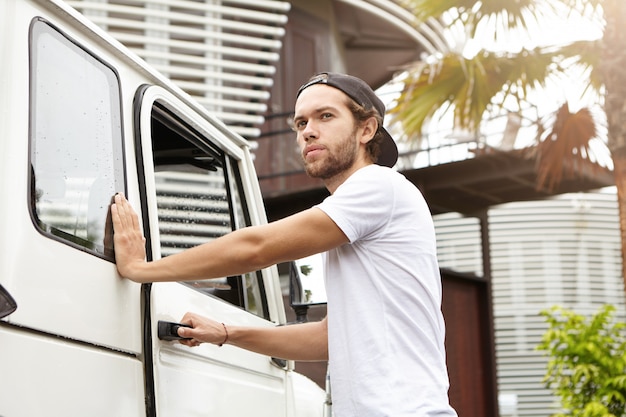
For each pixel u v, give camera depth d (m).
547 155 8.19
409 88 8.09
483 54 7.89
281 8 9.23
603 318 7.29
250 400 2.71
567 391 7.21
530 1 7.61
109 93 2.24
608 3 6.91
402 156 9.89
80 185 2.01
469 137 9.57
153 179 2.36
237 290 2.92
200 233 2.81
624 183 6.79
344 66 12.51
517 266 11.78
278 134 10.04
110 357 1.98
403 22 11.34
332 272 2.22
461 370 9.81
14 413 1.64
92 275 1.96
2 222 1.70
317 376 6.66
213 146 2.98
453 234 10.48
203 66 9.01
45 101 1.92
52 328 1.78
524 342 11.58
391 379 2.08
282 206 9.84
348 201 2.14
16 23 1.84
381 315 2.13
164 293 2.28
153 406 2.11
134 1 8.55
